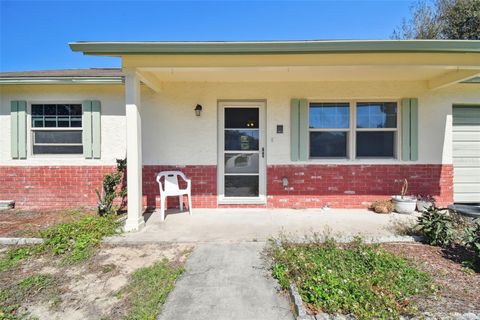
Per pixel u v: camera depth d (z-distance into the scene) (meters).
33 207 5.92
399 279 2.71
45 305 2.49
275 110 5.79
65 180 5.95
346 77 5.40
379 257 3.19
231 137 5.96
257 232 4.31
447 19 12.43
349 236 4.01
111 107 5.92
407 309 2.23
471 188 5.98
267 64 4.17
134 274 3.01
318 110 5.92
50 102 5.96
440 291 2.57
